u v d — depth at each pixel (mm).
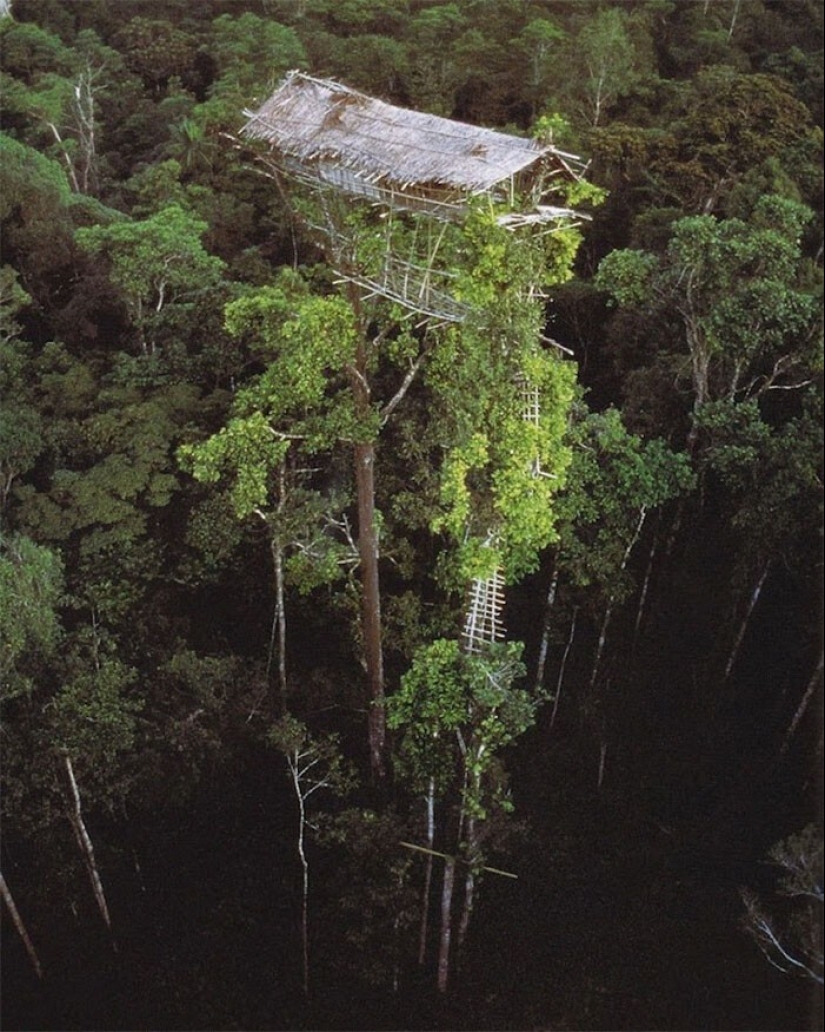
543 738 21797
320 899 19797
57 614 20625
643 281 21656
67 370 24453
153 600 22078
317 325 18672
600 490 20062
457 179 16625
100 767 19141
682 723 21516
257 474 19234
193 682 20422
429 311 18219
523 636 22781
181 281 24156
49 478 22953
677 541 23031
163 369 23438
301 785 20844
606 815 20562
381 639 21000
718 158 24547
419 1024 18375
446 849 19375
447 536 21766
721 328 20047
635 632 22266
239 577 23125
